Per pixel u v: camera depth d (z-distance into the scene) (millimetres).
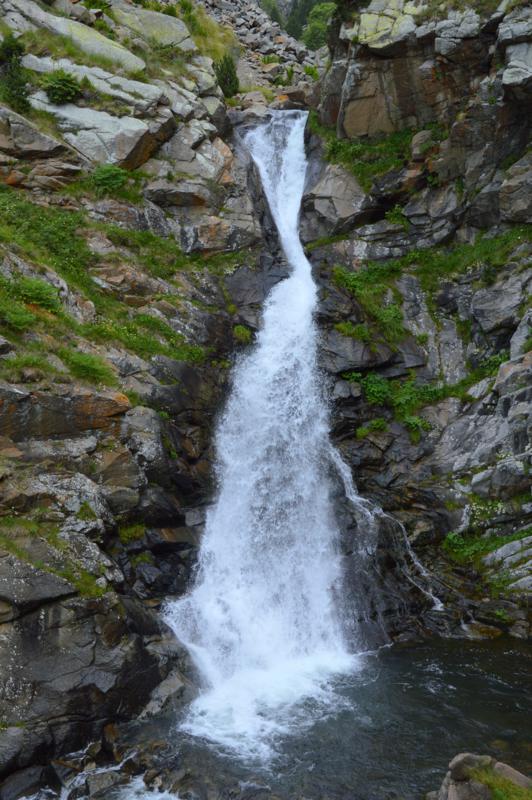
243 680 11539
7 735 8703
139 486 12469
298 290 19484
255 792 8484
